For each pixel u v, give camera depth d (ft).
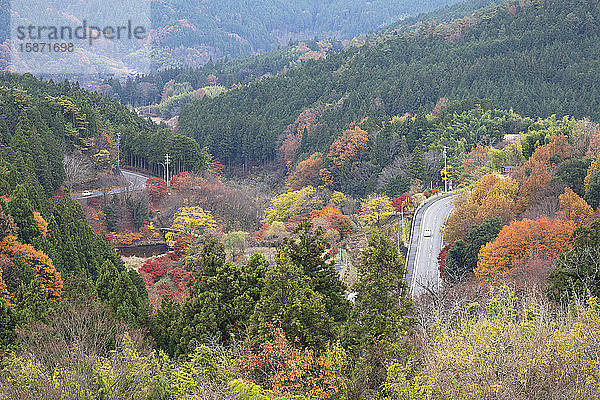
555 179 260.62
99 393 82.48
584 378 74.08
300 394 85.40
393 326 107.65
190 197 363.35
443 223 295.89
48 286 160.56
